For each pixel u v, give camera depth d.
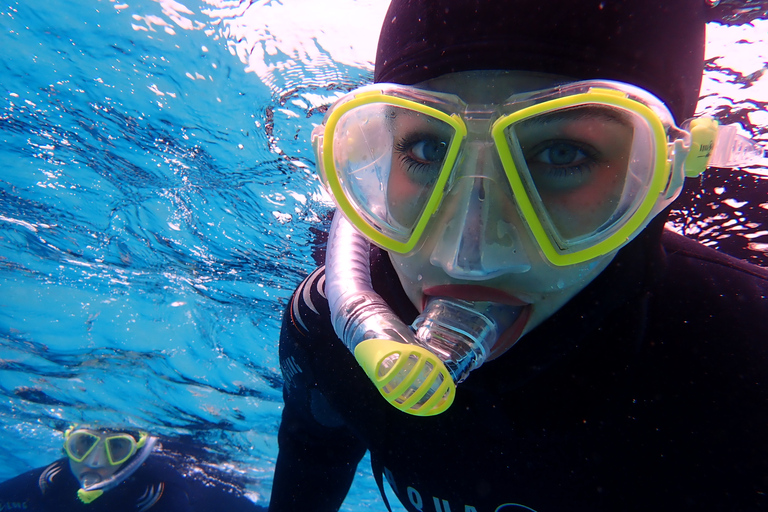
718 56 0.50
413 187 0.22
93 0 0.73
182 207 0.87
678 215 0.50
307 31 0.69
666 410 0.25
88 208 0.92
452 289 0.21
